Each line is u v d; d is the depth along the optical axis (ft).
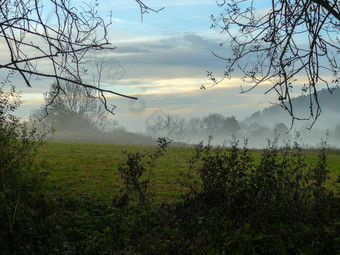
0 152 25.17
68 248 20.62
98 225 25.49
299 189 23.80
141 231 22.77
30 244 20.36
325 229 19.33
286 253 17.38
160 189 41.24
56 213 25.89
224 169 24.80
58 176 47.29
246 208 22.72
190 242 19.79
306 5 13.69
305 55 14.88
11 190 25.29
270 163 24.75
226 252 18.56
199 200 24.68
